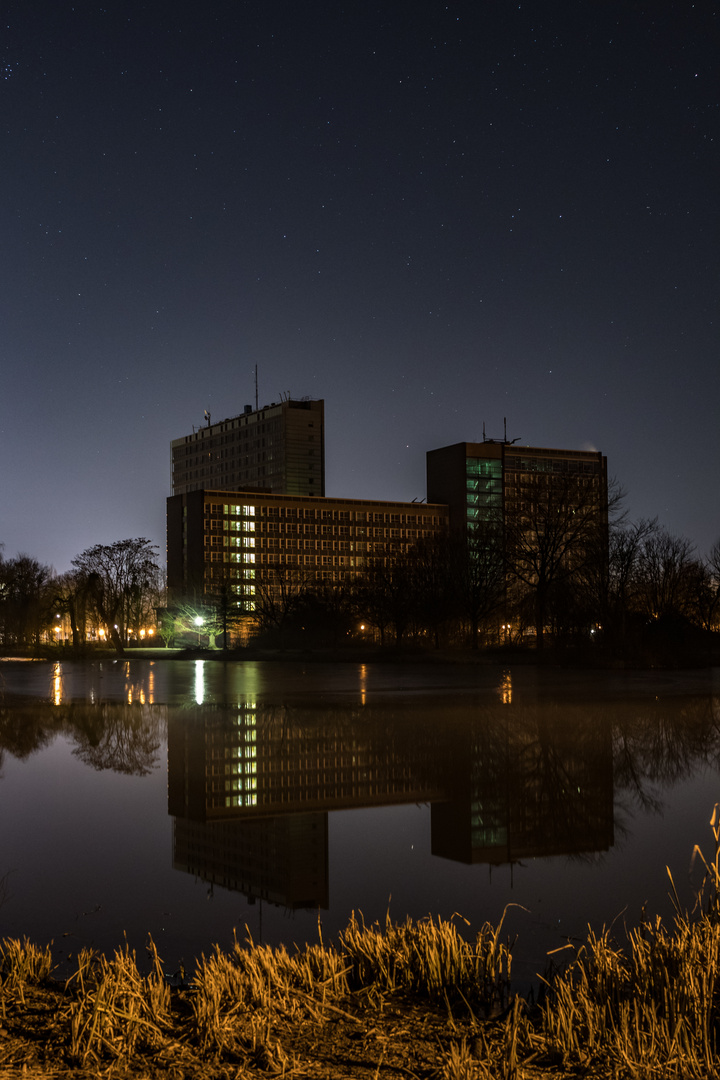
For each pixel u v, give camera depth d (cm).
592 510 8512
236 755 2525
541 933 1031
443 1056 627
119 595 13275
